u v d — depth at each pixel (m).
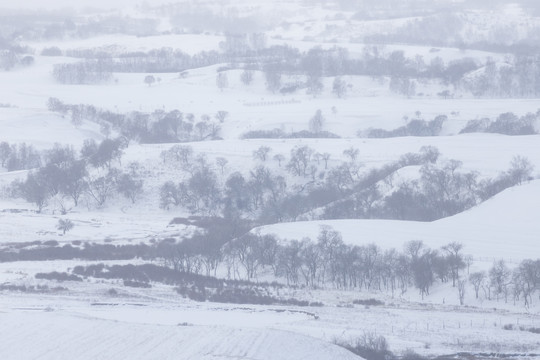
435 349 125.38
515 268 173.75
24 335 109.81
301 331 129.38
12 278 173.38
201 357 103.19
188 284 178.38
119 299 158.12
